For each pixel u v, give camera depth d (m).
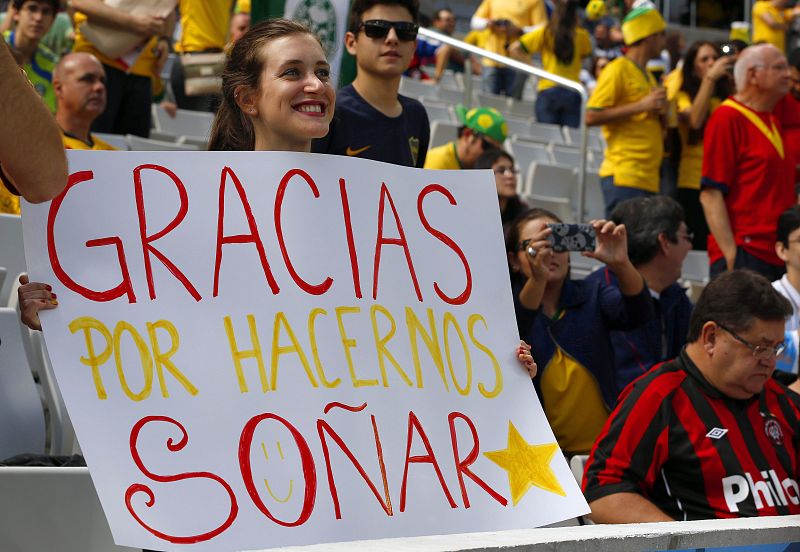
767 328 6.54
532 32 20.03
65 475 5.04
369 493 4.89
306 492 4.77
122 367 4.72
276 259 5.11
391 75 7.89
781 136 12.12
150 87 14.17
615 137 14.79
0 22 15.23
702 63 16.17
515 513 5.16
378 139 7.91
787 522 4.87
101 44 13.33
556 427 8.10
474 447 5.23
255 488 4.69
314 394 4.95
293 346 5.00
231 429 4.75
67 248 4.82
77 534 5.07
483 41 22.31
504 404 5.40
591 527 4.52
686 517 6.54
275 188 5.20
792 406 6.93
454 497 5.07
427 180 5.59
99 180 4.94
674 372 6.70
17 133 3.78
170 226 5.00
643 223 9.09
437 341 5.36
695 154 15.82
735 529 4.64
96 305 4.79
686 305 9.27
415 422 5.13
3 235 8.62
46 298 4.71
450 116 20.14
